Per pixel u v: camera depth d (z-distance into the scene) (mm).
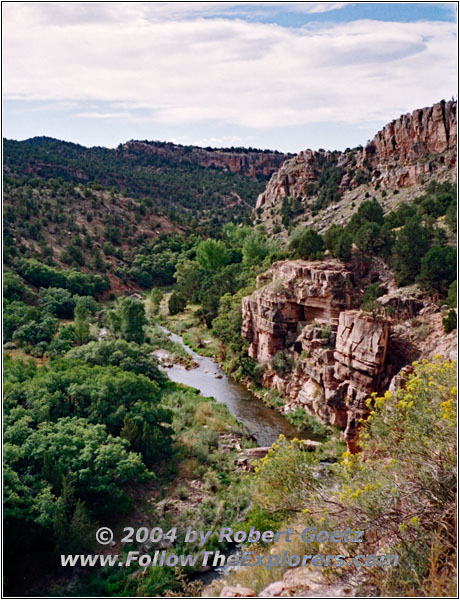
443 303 42031
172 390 54500
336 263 53406
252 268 91312
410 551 12664
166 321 90375
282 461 17656
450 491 13312
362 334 40094
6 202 119188
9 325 67250
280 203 156000
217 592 20328
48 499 27469
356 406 39031
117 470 30672
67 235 121375
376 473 15023
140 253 131000
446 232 54344
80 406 38750
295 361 51969
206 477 36094
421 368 17219
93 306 88875
